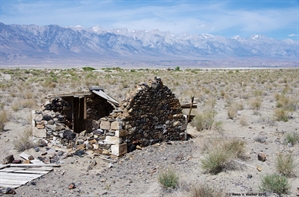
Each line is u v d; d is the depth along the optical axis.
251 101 23.97
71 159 11.77
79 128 15.55
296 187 8.12
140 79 47.41
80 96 15.12
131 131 12.12
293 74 60.97
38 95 29.88
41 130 13.77
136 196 8.34
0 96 29.00
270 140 13.48
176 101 14.24
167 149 12.70
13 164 11.08
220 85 41.19
